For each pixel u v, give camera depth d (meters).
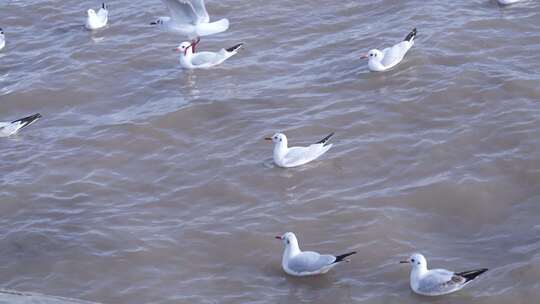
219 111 25.69
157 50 29.73
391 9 30.70
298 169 22.80
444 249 19.53
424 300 18.08
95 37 30.84
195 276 19.25
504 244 19.55
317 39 29.42
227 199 21.92
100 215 21.53
